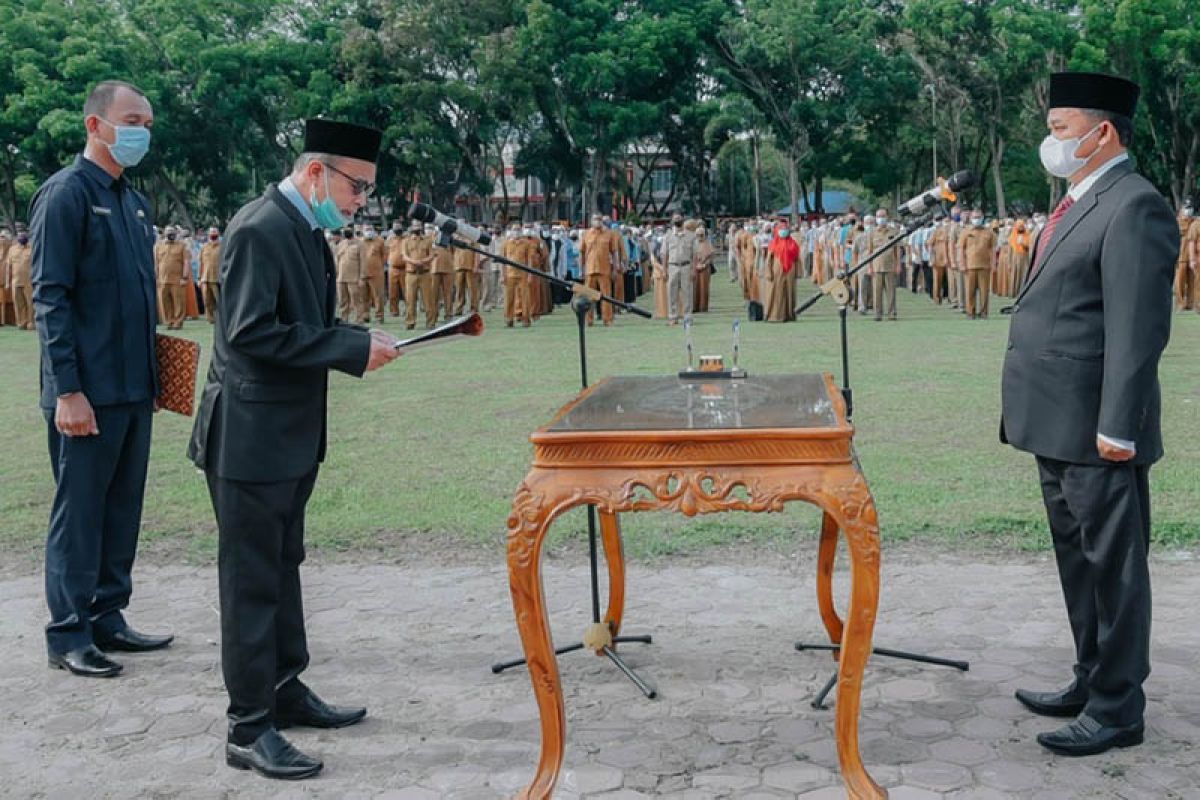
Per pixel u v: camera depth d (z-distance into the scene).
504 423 10.41
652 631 5.04
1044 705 4.04
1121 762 3.66
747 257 22.77
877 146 53.31
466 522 6.89
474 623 5.19
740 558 6.05
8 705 4.38
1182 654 4.54
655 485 3.21
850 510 3.17
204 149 46.72
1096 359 3.77
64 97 41.50
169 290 23.44
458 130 46.91
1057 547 4.04
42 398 4.77
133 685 4.56
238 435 3.73
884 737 3.89
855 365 13.81
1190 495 6.89
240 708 3.80
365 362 3.68
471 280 23.52
